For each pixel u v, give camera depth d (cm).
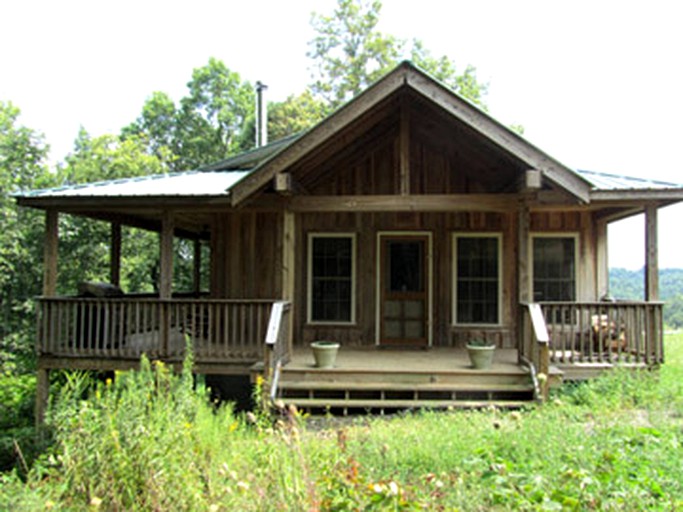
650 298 771
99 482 303
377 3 2992
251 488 305
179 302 795
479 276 967
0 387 1235
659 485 331
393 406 681
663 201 783
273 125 2806
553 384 680
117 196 815
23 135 2053
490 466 325
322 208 772
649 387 668
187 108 3334
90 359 800
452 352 898
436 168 966
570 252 955
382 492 277
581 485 298
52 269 841
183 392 387
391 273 978
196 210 840
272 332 695
